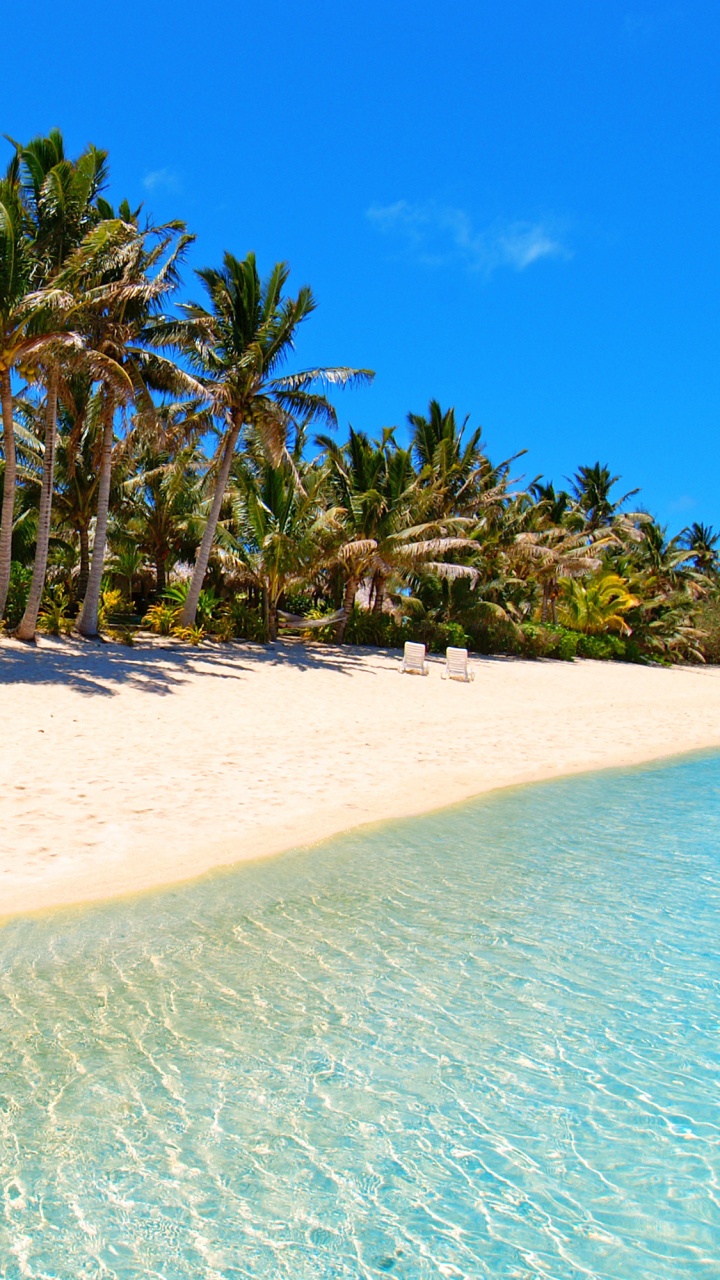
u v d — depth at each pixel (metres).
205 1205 3.56
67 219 19.09
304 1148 3.97
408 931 6.57
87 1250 3.29
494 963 6.05
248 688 18.73
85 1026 4.87
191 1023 4.98
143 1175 3.72
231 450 24.61
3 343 17.66
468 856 8.66
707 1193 3.78
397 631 31.02
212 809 9.38
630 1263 3.34
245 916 6.63
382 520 28.38
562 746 15.86
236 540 26.84
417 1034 5.02
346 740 14.27
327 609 31.66
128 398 19.30
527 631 35.38
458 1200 3.66
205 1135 4.00
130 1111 4.14
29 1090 4.25
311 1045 4.83
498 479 39.75
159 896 6.86
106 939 6.00
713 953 6.38
